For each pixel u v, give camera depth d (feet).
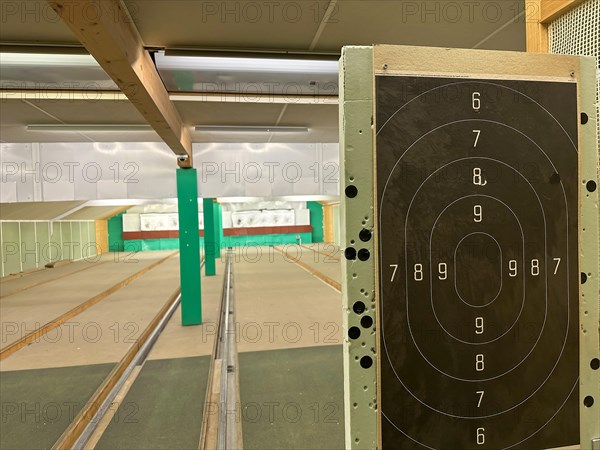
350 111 2.93
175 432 7.43
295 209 60.95
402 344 3.01
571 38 3.61
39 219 32.99
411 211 3.01
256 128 13.93
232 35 6.85
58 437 7.10
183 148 12.69
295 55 7.77
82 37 4.72
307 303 18.47
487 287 3.13
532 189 3.20
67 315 16.57
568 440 3.27
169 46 7.06
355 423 2.98
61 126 13.37
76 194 18.03
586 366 3.30
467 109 3.09
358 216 2.95
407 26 6.68
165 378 10.03
